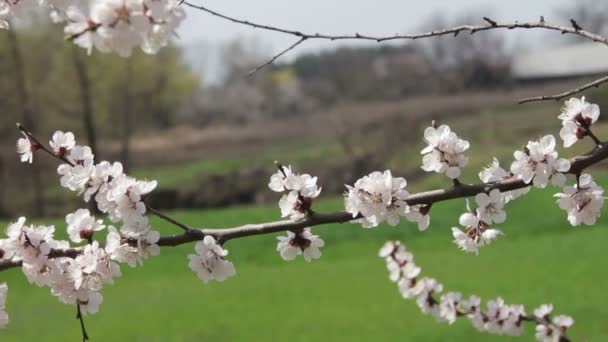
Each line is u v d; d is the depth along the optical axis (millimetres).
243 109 58688
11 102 37219
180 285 15930
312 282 15531
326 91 55312
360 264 17297
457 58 51188
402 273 5660
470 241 2795
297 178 2680
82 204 35906
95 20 2123
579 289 12953
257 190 34219
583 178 2740
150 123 52500
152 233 2709
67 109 38531
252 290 15031
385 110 43219
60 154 2939
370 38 2938
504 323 5305
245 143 50750
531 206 21359
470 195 2707
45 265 2838
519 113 41281
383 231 20406
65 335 12156
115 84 39062
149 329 12297
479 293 13422
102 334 12141
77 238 2836
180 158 47656
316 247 2799
